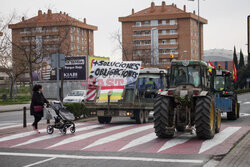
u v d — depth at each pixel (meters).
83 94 31.80
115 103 17.45
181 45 100.12
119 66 17.77
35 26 39.44
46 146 10.20
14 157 8.66
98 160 8.18
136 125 16.02
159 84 19.89
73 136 12.20
